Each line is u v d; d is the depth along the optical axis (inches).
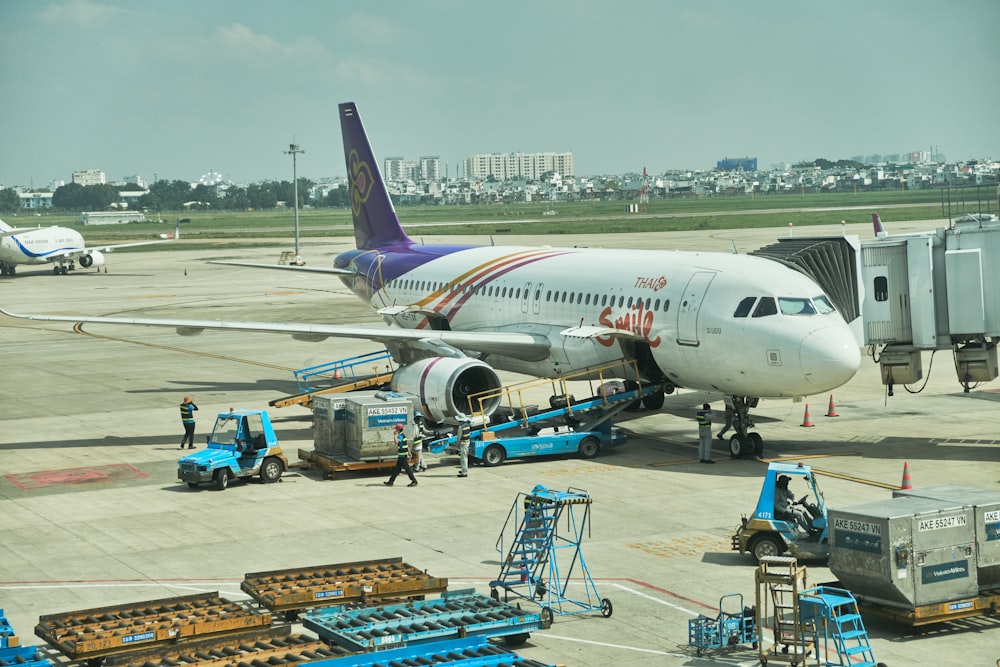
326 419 1488.7
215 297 4126.5
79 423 1859.0
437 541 1152.2
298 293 4303.6
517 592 998.4
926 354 2506.2
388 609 892.6
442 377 1615.4
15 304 3905.0
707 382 1523.1
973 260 1488.7
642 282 1633.9
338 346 2817.4
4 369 2511.1
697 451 1589.6
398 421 1456.7
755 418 1825.8
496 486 1389.0
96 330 3267.7
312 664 763.4
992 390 2047.2
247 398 2087.8
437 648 804.6
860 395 2025.1
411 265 2272.4
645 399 1893.5
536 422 1585.9
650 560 1083.3
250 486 1412.4
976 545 912.9
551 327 1790.1
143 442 1699.1
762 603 956.0
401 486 1398.9
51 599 990.4
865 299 1558.8
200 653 815.7
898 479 1384.1
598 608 952.9
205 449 1552.7
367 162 2500.0
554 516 994.1
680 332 1526.8
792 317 1422.2
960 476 1390.3
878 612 908.6
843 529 913.5
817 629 841.5
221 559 1099.3
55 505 1326.3
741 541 1065.5
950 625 920.9
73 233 5477.4
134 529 1216.2
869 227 6811.0
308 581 967.0
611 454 1577.3
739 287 1480.1
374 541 1154.0
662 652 860.6
